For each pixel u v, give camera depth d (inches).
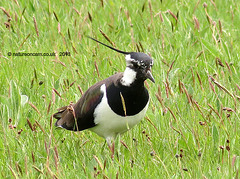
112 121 391.2
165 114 436.8
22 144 393.4
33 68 523.2
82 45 566.3
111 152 383.2
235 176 345.1
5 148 392.2
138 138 423.5
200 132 422.9
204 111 455.2
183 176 358.0
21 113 427.8
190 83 509.4
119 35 596.4
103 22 625.3
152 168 378.6
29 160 382.3
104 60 529.3
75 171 374.6
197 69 518.9
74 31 589.9
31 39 587.8
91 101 394.9
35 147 401.4
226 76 501.4
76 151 407.5
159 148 412.2
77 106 410.3
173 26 598.9
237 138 406.9
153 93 473.7
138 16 633.0
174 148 406.0
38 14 625.9
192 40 577.3
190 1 668.7
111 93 384.8
